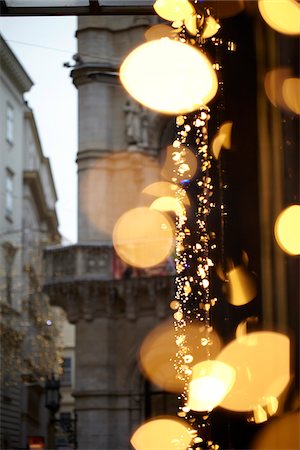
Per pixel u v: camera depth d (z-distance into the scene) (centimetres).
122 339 3042
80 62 2872
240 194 639
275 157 618
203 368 627
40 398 5653
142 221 3056
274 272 611
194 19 684
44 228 6531
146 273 2981
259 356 610
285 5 581
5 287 4397
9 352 4291
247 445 609
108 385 3012
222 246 646
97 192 3117
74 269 3062
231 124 650
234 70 657
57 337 5856
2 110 4581
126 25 3159
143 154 3103
